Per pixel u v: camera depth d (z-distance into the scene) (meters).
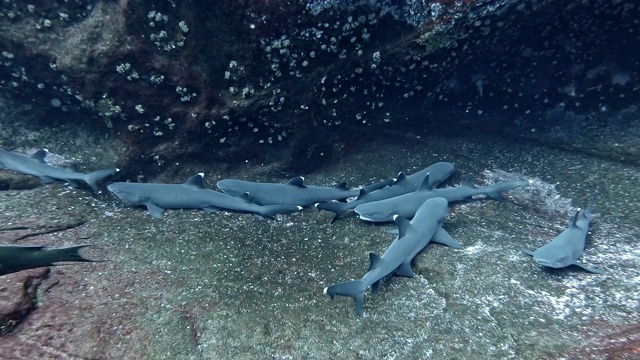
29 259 1.51
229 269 2.29
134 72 2.74
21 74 2.91
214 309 2.00
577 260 2.26
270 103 2.91
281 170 3.27
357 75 2.94
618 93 3.19
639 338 1.68
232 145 3.13
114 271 2.15
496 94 3.31
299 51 2.71
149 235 2.50
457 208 2.98
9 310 1.78
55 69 2.79
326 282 2.25
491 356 1.76
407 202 2.83
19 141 3.11
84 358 1.69
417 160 3.42
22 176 2.82
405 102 3.25
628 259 2.31
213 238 2.54
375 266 2.15
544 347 1.75
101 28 2.69
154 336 1.82
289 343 1.86
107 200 2.83
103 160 3.03
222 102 2.89
